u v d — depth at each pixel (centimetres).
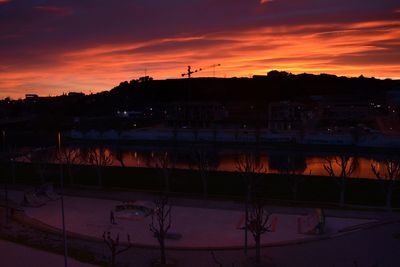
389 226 5850
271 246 5259
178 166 12162
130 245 4834
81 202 7556
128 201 6981
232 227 6031
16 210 7069
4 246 5072
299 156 13862
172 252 5125
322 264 4656
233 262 4794
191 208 7006
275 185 8688
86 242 5475
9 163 11762
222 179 9394
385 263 4631
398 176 9338
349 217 6322
